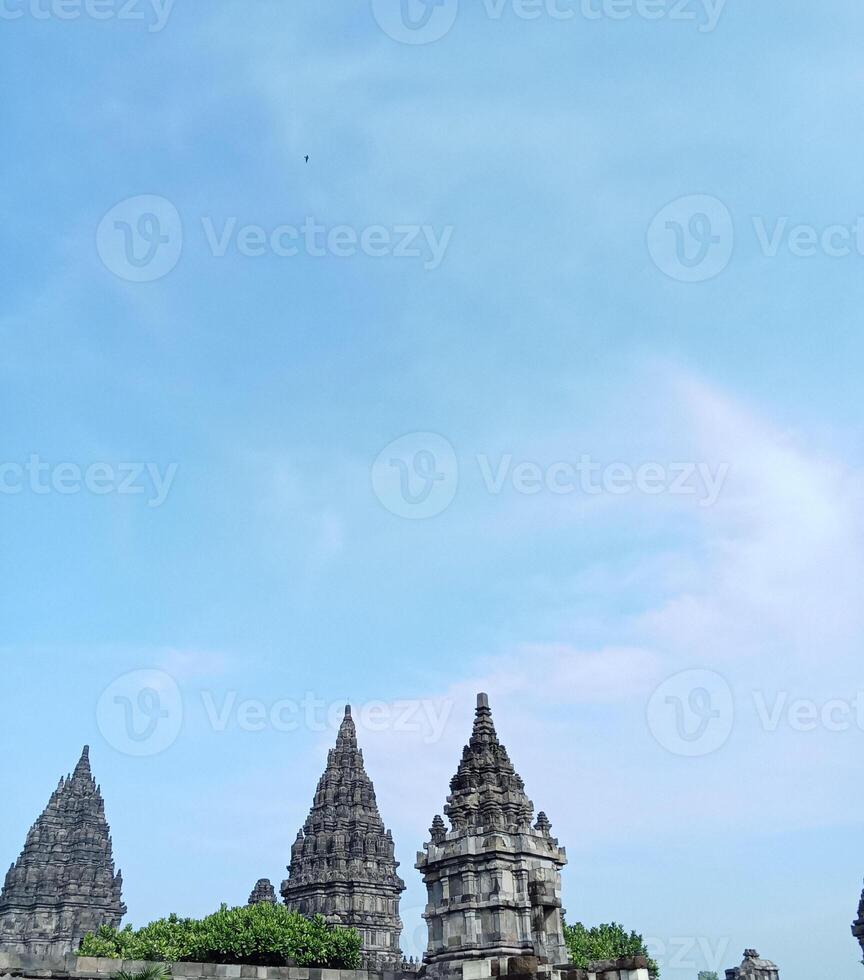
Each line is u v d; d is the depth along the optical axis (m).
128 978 45.28
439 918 63.31
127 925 73.94
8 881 122.62
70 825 129.62
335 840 110.50
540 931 57.78
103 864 127.50
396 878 112.00
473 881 62.41
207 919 72.62
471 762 68.69
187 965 48.97
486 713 72.06
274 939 69.31
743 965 86.69
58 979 45.16
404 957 103.94
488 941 59.78
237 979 49.94
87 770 136.25
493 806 64.94
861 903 75.38
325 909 105.38
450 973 53.84
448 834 65.31
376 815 116.88
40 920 119.06
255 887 118.81
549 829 67.19
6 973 43.66
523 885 61.72
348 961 71.12
